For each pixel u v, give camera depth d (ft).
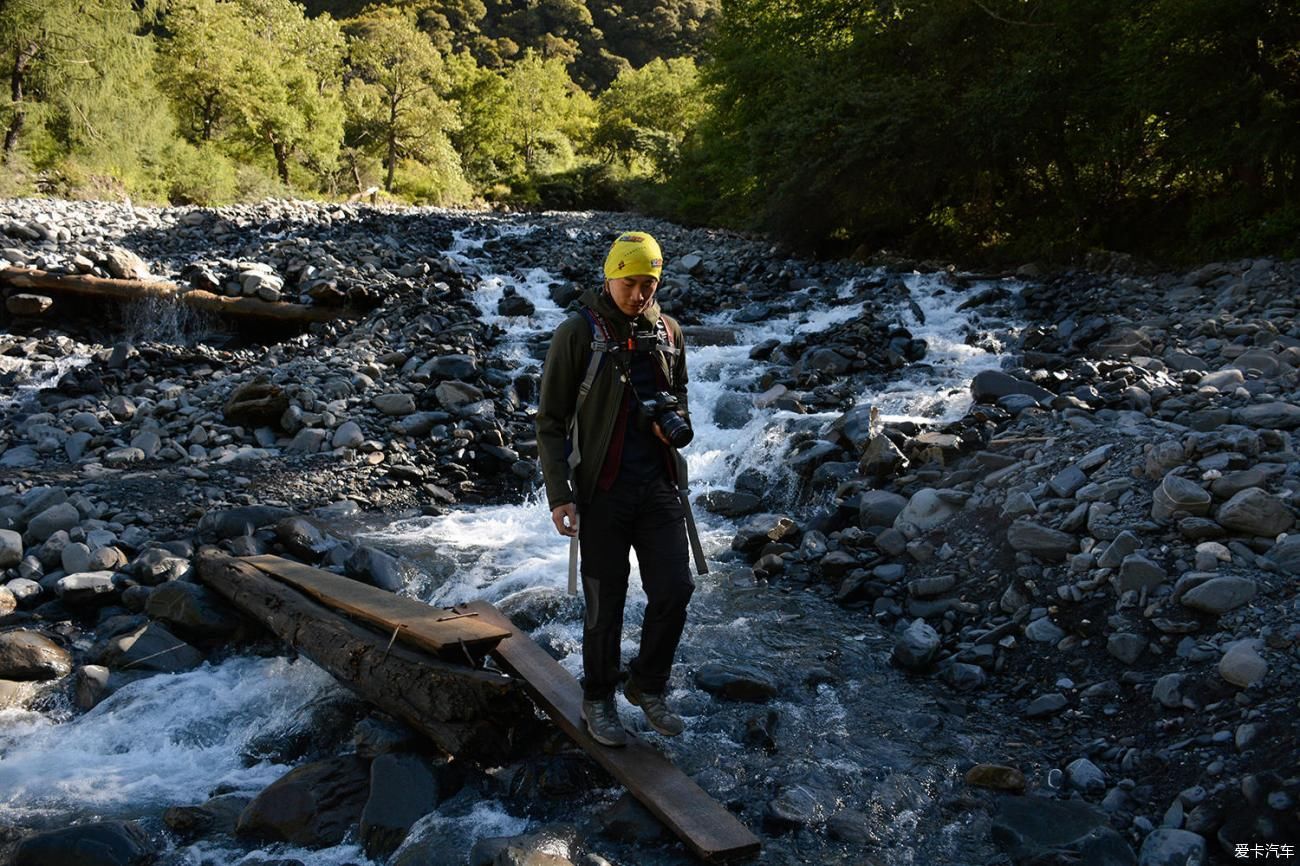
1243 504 13.24
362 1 258.57
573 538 10.16
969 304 32.96
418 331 31.76
